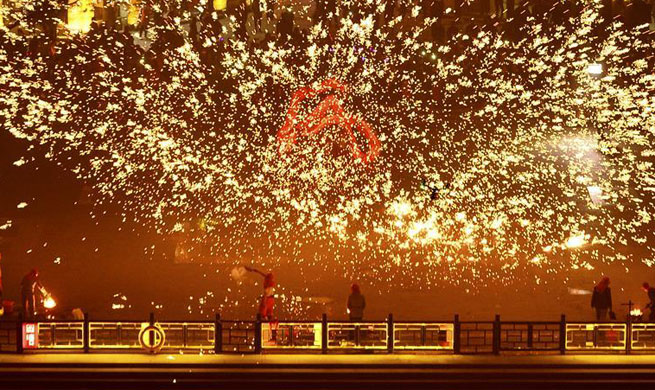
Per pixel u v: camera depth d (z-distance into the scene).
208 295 22.19
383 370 13.83
